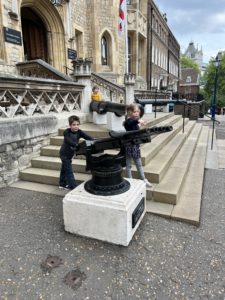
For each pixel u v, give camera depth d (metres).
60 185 4.55
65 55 12.18
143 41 22.05
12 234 3.23
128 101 10.03
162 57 30.48
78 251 2.90
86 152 3.14
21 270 2.61
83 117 6.99
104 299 2.27
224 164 6.66
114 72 16.03
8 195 4.40
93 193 3.12
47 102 6.06
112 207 2.93
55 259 2.77
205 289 2.38
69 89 6.55
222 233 3.30
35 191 4.57
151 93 16.08
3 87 4.63
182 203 3.97
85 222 3.12
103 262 2.73
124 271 2.60
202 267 2.66
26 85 5.13
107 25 15.18
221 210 3.99
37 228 3.37
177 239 3.15
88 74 7.02
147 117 8.64
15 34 9.09
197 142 8.59
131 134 3.02
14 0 8.97
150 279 2.50
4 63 8.59
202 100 22.86
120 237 2.97
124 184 3.30
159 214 3.66
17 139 4.88
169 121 8.96
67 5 11.98
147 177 4.33
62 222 3.52
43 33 12.25
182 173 4.81
